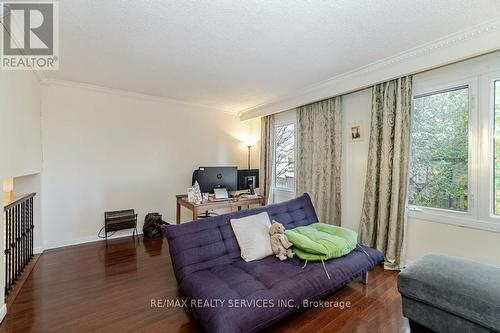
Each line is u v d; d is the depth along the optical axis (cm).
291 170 435
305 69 290
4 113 190
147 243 356
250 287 169
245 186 402
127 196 393
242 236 229
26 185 309
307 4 172
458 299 141
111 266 276
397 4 172
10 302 202
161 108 424
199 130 468
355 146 324
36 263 282
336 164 338
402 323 179
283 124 445
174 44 230
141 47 236
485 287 141
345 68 287
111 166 379
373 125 289
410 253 270
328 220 348
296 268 199
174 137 439
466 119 235
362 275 235
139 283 237
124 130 389
